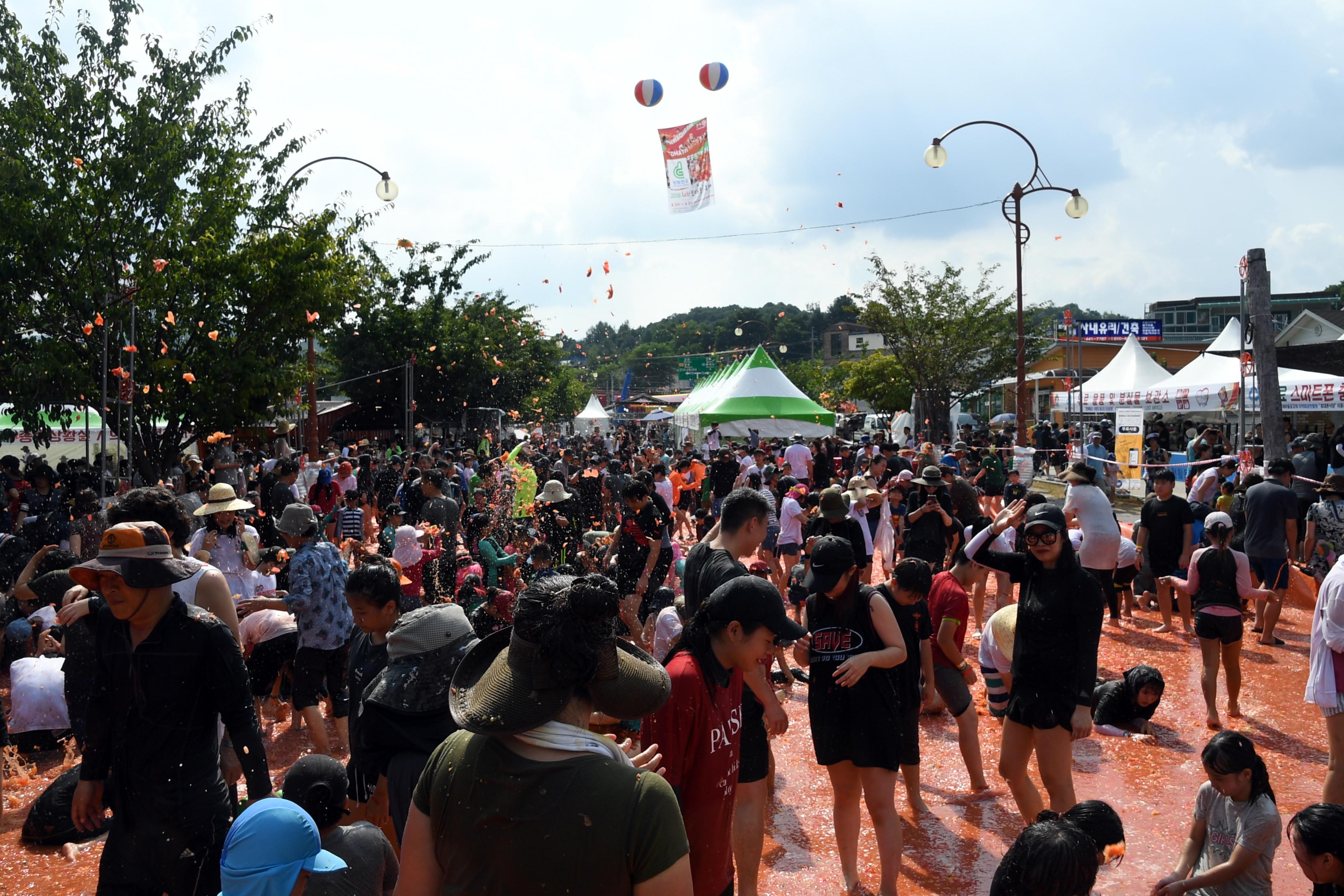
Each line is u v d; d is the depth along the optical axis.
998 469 17.11
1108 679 7.70
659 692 2.11
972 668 7.91
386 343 32.03
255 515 10.84
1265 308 12.17
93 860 4.74
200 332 15.41
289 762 5.93
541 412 43.75
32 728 6.00
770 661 3.95
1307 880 4.50
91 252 14.74
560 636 1.84
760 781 3.87
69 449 21.28
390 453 25.09
